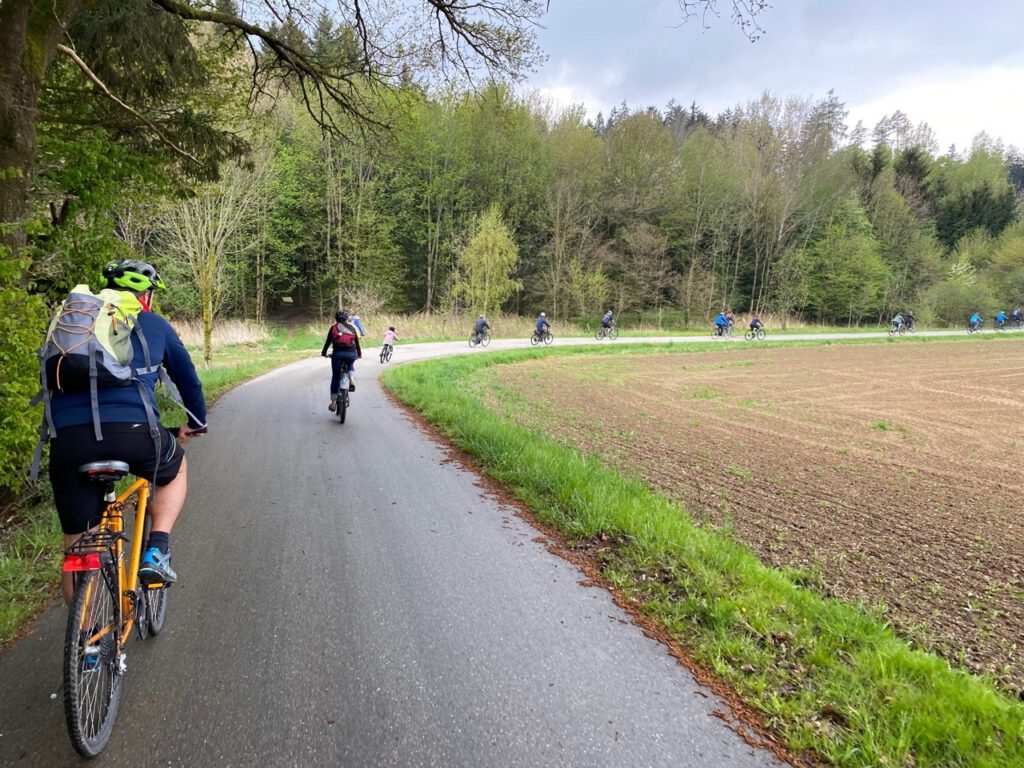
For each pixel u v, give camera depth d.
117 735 2.38
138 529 2.81
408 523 4.96
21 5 5.51
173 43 7.39
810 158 53.09
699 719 2.61
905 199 67.06
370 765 2.25
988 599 4.46
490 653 3.06
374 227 38.75
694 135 56.38
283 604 3.51
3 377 4.50
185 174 9.53
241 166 10.54
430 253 42.50
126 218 11.72
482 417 9.48
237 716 2.51
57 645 3.05
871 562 5.14
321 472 6.41
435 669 2.90
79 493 2.48
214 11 8.52
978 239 69.56
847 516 6.46
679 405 14.63
